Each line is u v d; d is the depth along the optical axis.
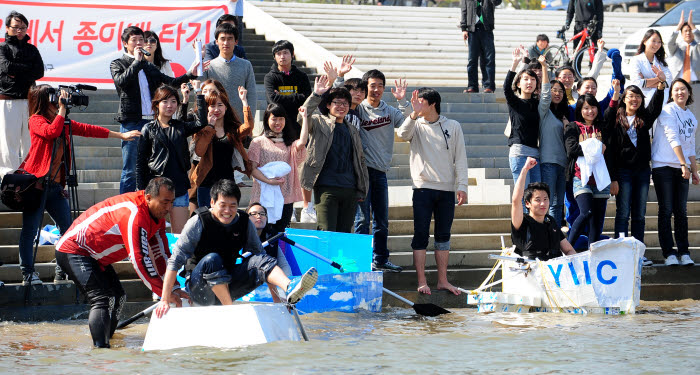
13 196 15.05
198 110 16.25
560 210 18.70
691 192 23.31
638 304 16.00
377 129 17.80
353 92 17.66
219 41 19.81
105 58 25.09
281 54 19.33
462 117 27.52
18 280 16.72
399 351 12.10
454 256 19.08
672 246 19.19
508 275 16.56
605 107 20.27
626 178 19.00
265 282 13.54
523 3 89.31
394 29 38.44
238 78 19.91
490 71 29.27
